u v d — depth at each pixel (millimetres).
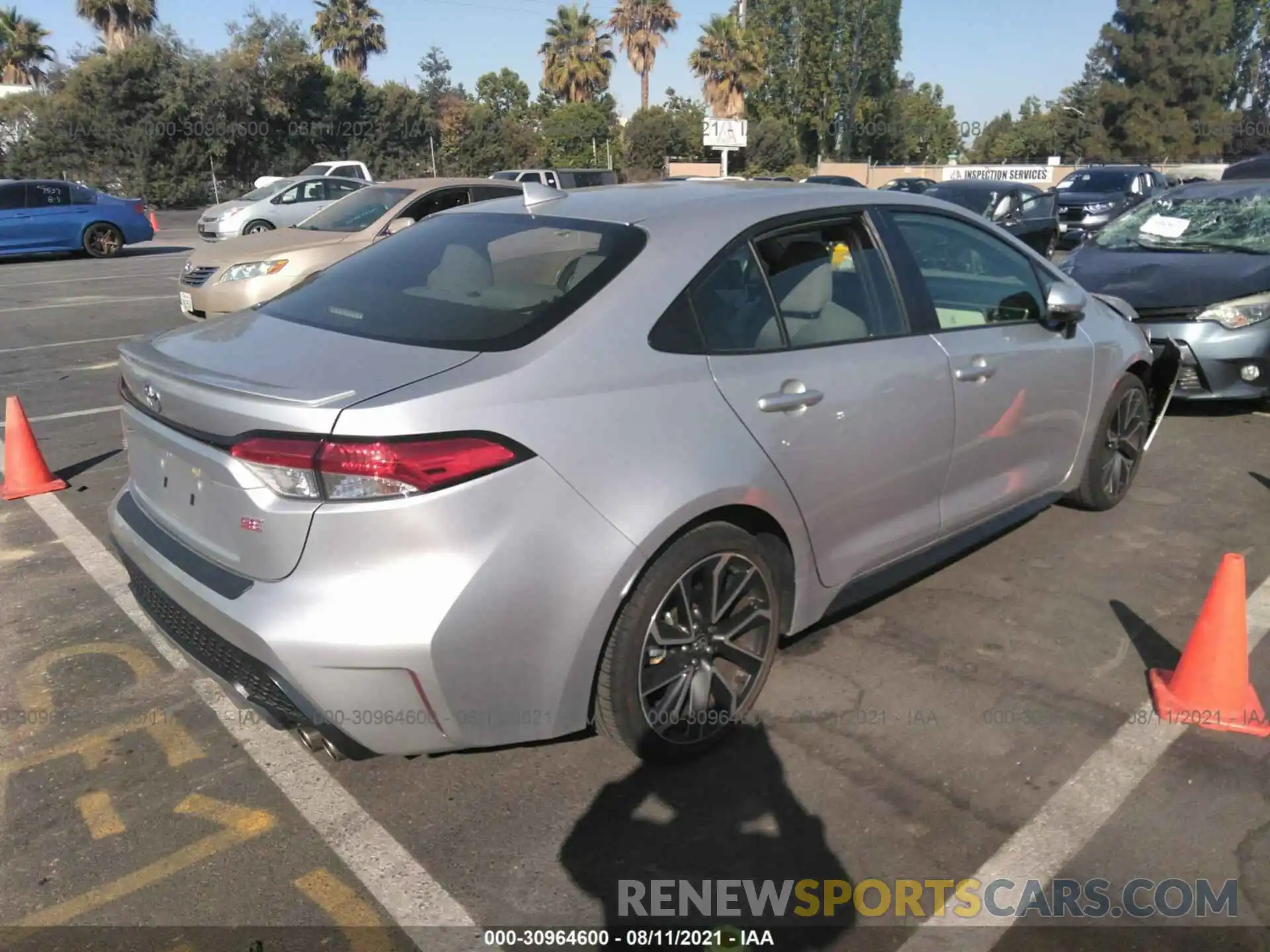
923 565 3768
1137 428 4980
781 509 3027
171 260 19234
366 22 50906
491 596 2441
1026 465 4207
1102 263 7176
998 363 3826
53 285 15102
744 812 2826
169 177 38938
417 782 2971
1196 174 39344
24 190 18797
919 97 68500
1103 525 4855
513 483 2461
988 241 4066
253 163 41375
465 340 2701
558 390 2584
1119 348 4656
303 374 2576
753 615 3092
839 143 54438
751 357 3008
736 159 50500
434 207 9977
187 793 2938
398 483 2355
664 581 2744
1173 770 2973
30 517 5219
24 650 3781
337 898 2527
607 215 3191
